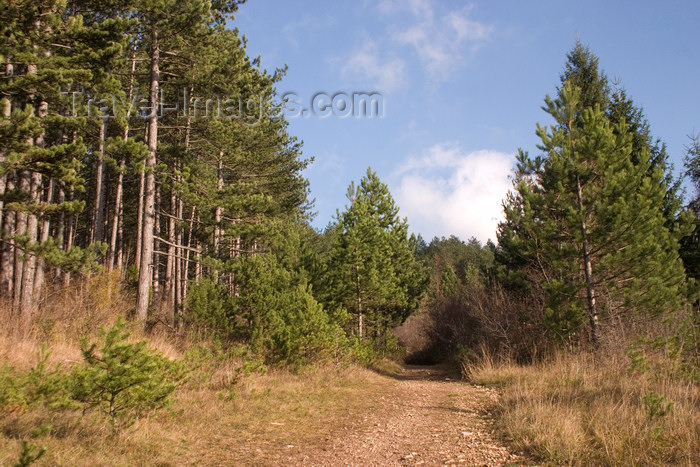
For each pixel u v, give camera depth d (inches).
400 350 973.8
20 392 228.8
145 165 568.7
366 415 343.0
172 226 913.5
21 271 577.3
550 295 531.8
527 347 609.0
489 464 209.6
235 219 751.1
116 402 236.1
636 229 488.7
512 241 580.7
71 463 182.9
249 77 677.3
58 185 666.2
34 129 354.3
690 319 452.8
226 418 300.2
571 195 532.4
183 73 663.1
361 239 839.1
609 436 220.2
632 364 363.3
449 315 936.9
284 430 284.2
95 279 628.7
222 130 714.8
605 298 498.6
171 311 742.5
